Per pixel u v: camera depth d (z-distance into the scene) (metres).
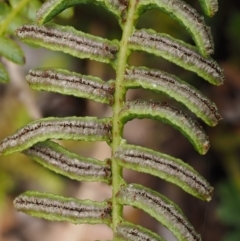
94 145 0.44
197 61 0.30
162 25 0.42
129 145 0.30
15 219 0.48
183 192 0.46
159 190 0.46
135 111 0.30
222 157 0.45
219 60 0.46
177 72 0.45
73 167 0.30
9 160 0.47
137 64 0.44
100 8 0.44
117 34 0.44
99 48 0.31
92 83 0.30
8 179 0.47
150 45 0.30
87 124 0.30
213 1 0.30
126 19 0.31
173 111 0.30
